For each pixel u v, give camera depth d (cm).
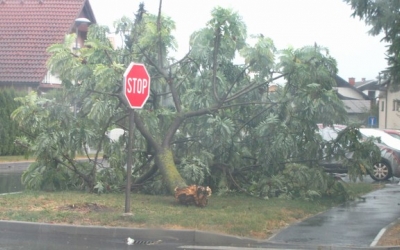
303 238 981
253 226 1036
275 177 1419
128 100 1088
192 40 1343
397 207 1327
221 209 1209
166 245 953
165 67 1415
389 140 2073
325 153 1448
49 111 1373
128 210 1104
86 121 1401
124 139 1453
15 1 3662
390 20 1166
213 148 1440
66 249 905
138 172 1487
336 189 1442
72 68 1292
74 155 1411
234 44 1332
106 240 983
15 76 3186
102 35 1460
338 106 1374
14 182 1881
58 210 1152
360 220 1150
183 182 1302
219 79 1420
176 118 1382
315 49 1347
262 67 1340
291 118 1400
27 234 1017
